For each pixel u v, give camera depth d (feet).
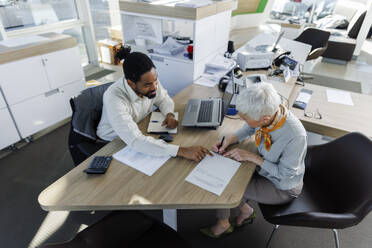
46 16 11.90
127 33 8.26
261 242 5.59
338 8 21.16
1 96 7.38
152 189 3.80
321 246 5.51
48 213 6.17
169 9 6.89
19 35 10.82
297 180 4.31
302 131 3.98
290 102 6.54
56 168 7.55
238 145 4.84
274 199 4.56
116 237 3.80
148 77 4.42
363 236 5.72
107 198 3.63
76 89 9.48
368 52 18.01
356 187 4.17
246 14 22.81
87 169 4.09
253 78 7.10
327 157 4.90
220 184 3.91
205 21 7.11
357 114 6.02
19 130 8.09
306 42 13.44
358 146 4.41
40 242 5.52
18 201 6.48
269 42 9.74
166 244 3.84
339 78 13.92
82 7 13.08
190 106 5.82
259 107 3.63
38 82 8.20
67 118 10.03
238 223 5.83
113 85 4.94
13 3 10.43
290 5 23.77
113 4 14.94
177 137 4.98
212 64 7.97
